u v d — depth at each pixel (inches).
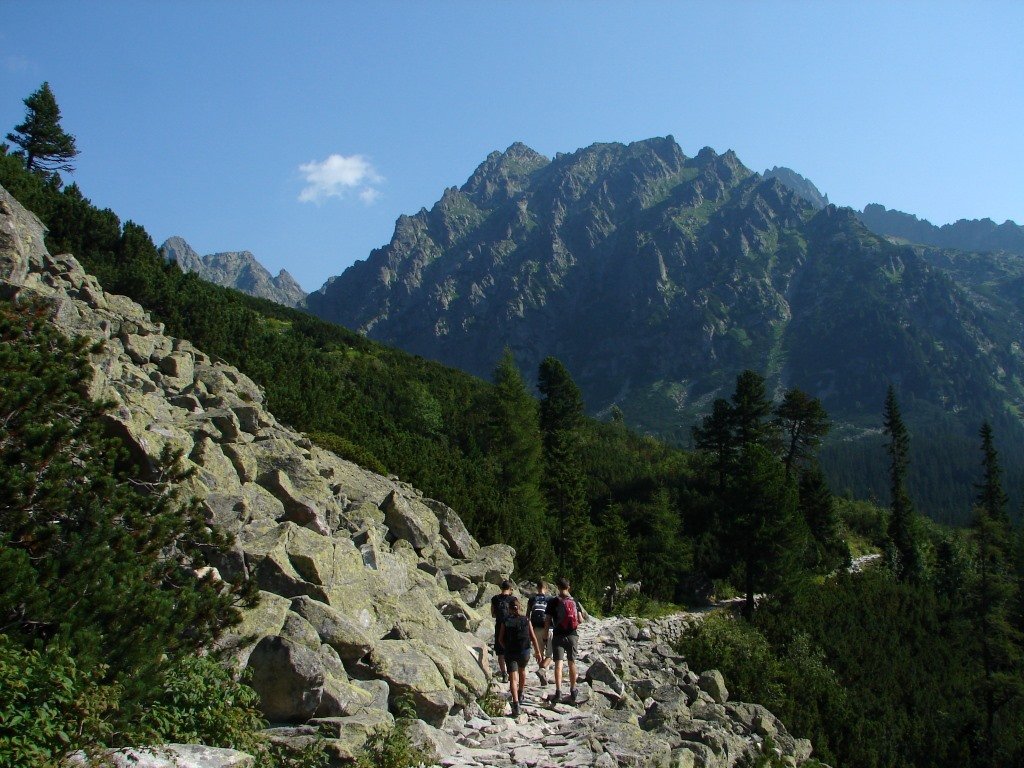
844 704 1528.1
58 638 320.8
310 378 2113.7
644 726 642.8
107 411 594.6
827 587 2534.5
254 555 571.2
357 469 1179.9
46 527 408.5
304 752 367.9
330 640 498.9
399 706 482.0
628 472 3348.9
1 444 434.9
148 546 474.9
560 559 1770.4
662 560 2356.1
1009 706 1968.5
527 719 563.8
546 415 3139.8
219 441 795.4
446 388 3747.5
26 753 259.3
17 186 2052.2
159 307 1820.9
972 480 7869.1
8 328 556.1
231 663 429.7
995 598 2315.5
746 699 1226.0
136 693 328.2
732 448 2989.7
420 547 968.9
